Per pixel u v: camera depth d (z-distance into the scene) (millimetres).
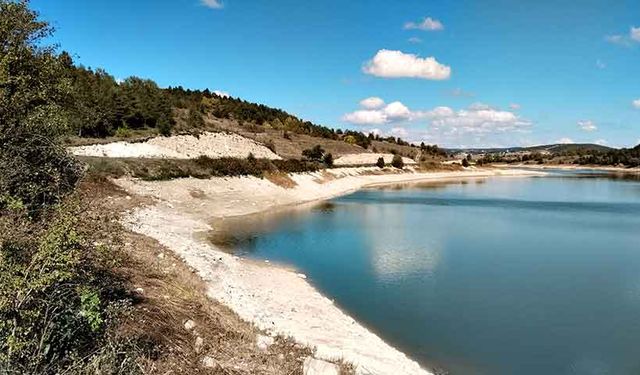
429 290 25875
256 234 40719
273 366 12055
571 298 24844
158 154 63844
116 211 17562
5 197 10453
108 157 54094
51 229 8844
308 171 88188
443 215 56781
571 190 98875
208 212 49062
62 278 8250
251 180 66250
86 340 9359
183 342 11898
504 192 92750
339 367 12688
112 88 77938
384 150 166375
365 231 44125
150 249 21641
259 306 19328
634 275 29422
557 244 39312
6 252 8406
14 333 7414
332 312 21500
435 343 19031
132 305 12672
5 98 12930
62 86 15148
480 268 30766
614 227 48656
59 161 14492
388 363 15648
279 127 155625
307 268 30031
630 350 18781
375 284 26766
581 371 17047
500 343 19188
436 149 197750
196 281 18359
